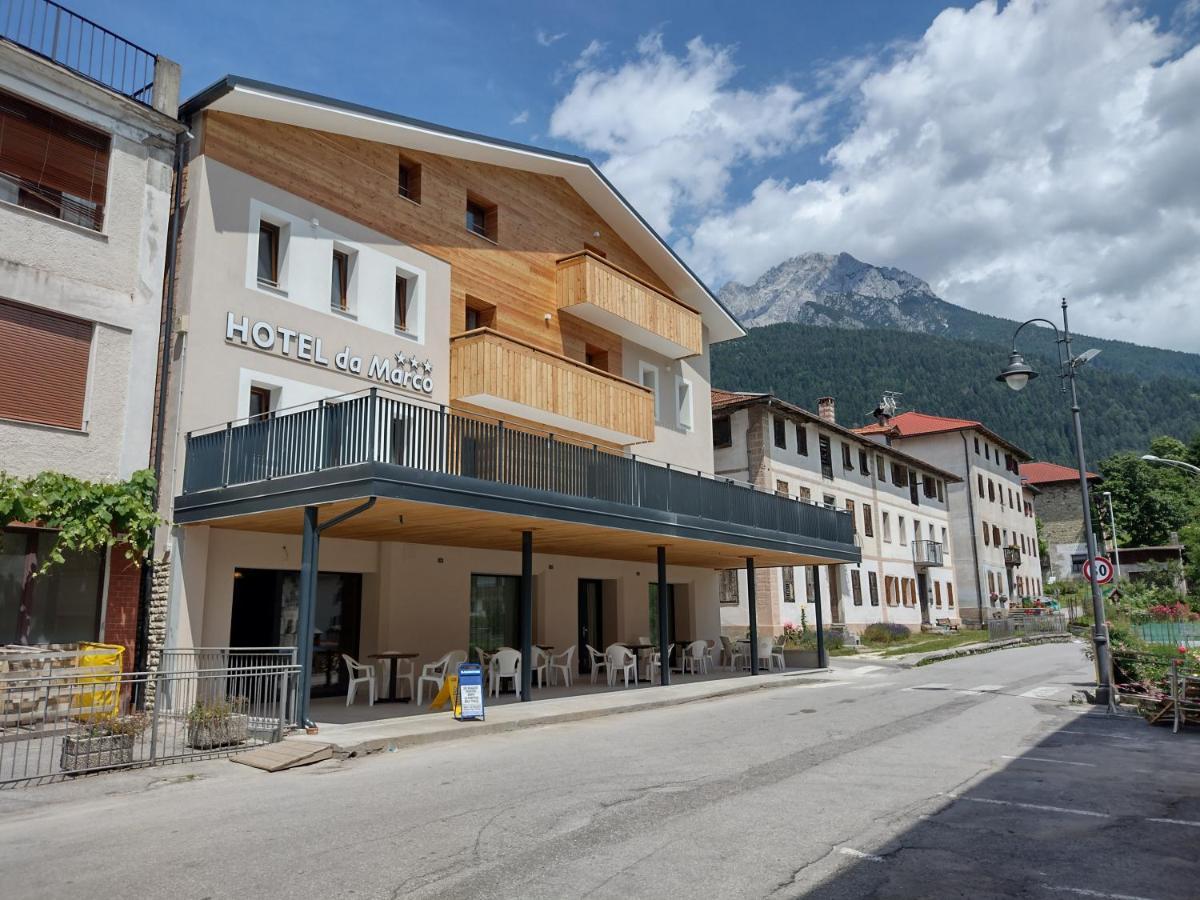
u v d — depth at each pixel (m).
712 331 27.58
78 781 8.60
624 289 22.08
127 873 5.55
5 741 9.83
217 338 13.72
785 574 32.94
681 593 26.00
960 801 7.68
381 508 12.40
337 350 15.49
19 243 12.02
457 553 18.06
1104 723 13.16
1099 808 7.48
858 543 38.88
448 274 18.16
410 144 17.50
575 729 12.64
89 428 12.55
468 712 12.62
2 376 11.73
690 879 5.37
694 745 10.88
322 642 15.88
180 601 12.92
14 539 11.88
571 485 15.13
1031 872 5.62
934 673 22.97
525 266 20.38
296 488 11.82
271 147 14.98
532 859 5.77
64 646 11.77
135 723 9.46
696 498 18.44
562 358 19.22
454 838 6.29
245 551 14.16
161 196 13.76
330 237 15.71
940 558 46.69
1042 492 79.75
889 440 46.41
